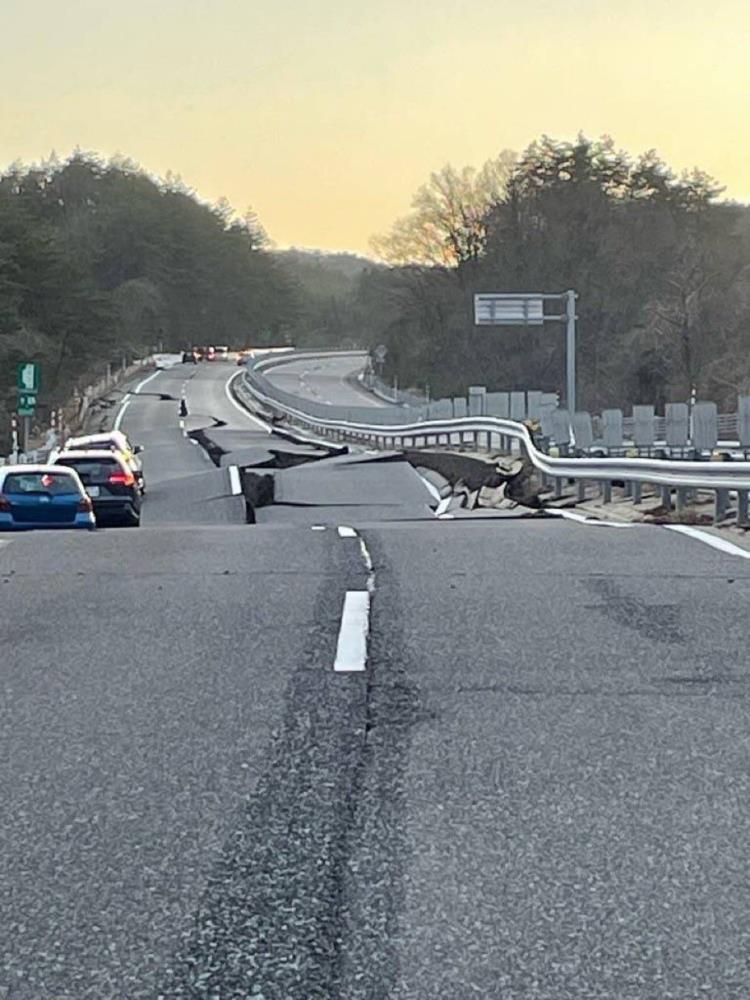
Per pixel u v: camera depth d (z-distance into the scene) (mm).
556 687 8602
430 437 53875
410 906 5051
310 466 46312
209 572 14180
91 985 4438
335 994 4352
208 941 4766
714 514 21016
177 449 64188
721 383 75062
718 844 5707
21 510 23062
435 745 7281
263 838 5824
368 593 12453
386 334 120062
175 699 8391
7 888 5277
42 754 7195
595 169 106375
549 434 35875
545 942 4723
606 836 5809
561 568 14117
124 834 5895
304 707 8141
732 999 4301
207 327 175500
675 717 7844
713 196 107125
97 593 12750
